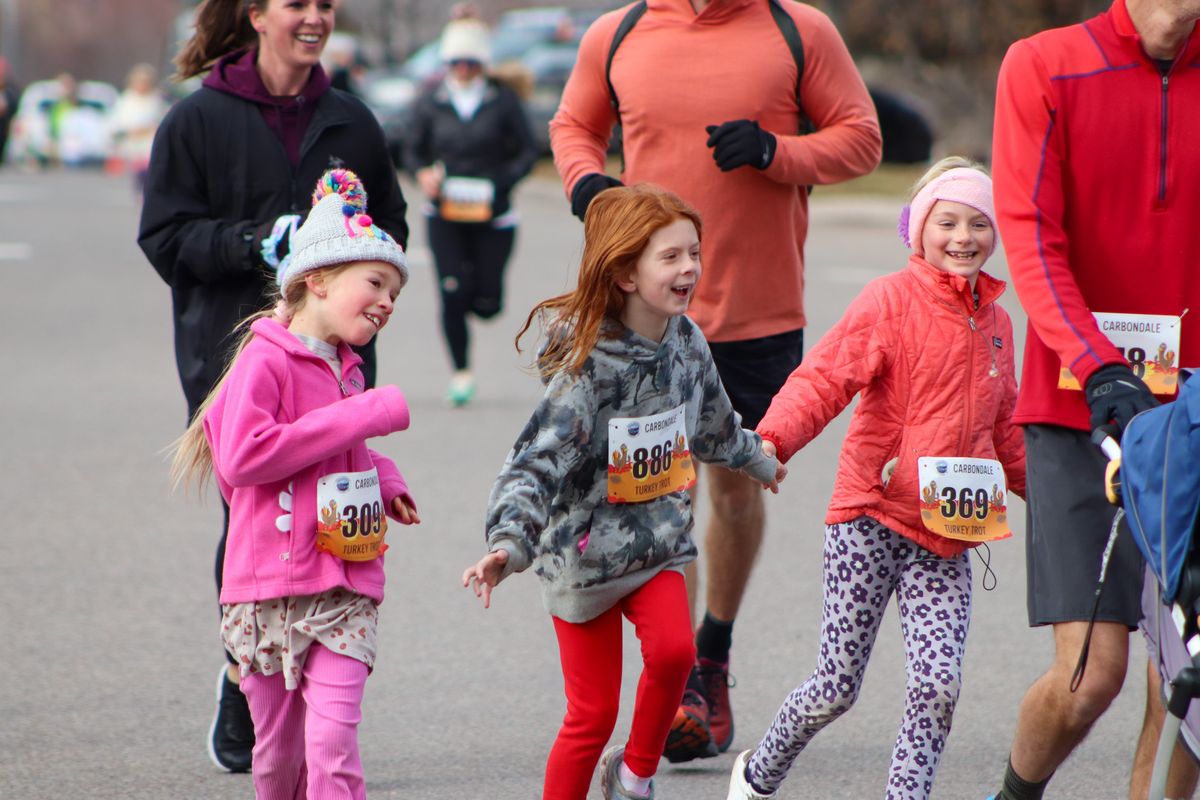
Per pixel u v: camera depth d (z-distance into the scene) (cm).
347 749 1459
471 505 3030
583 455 1498
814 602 2473
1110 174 1480
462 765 1861
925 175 1603
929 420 1569
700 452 1606
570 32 11825
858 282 5881
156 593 2528
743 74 1923
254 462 1453
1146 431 1278
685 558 1553
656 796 1772
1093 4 10838
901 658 2248
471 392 3969
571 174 2006
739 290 1933
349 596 1506
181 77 1917
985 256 1578
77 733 1959
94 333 5112
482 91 3934
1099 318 1503
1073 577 1462
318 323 1523
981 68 11150
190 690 2114
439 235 3894
